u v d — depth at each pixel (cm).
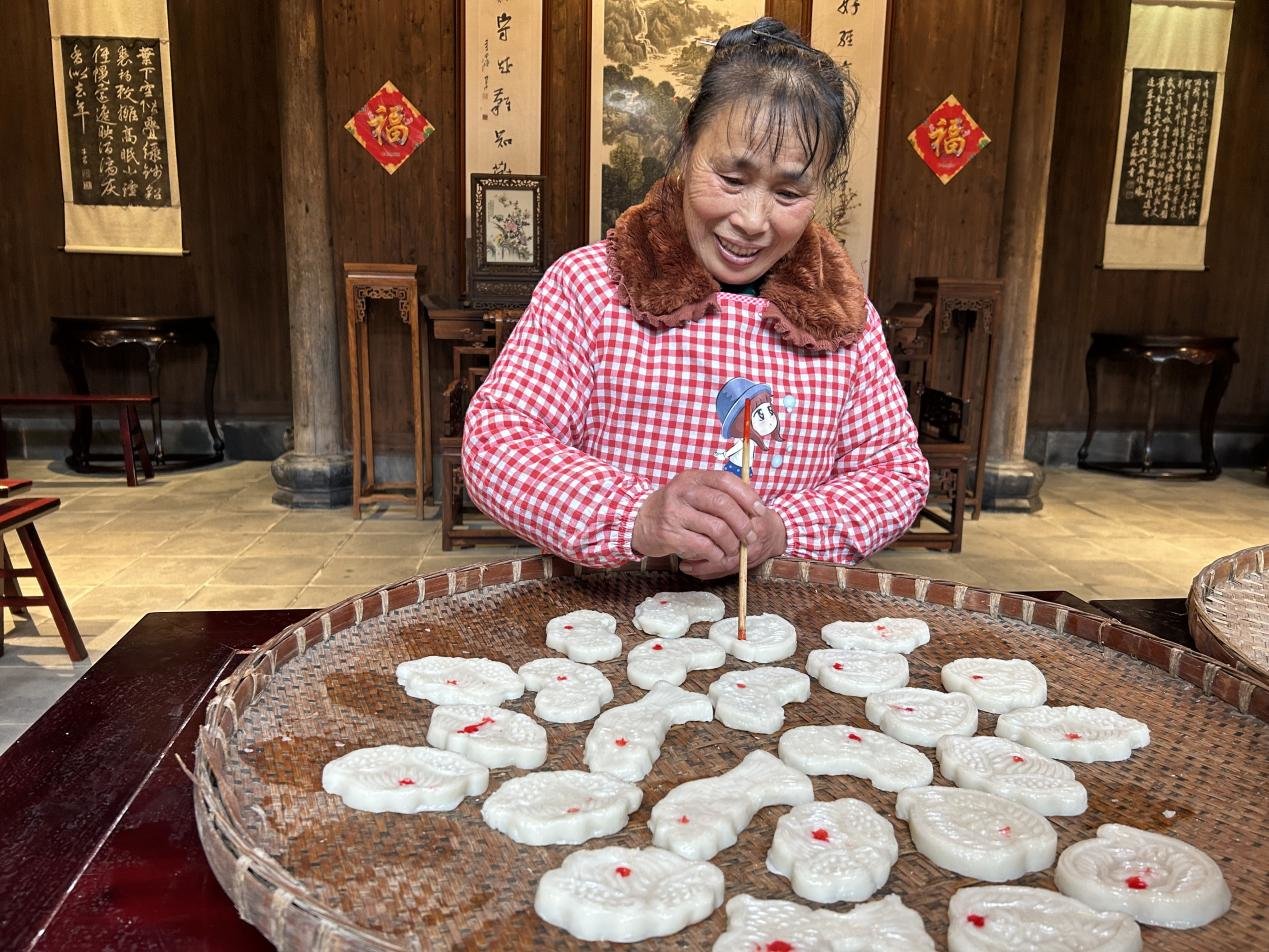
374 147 534
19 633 362
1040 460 710
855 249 558
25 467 643
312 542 489
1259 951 80
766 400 152
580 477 140
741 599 137
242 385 672
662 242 151
